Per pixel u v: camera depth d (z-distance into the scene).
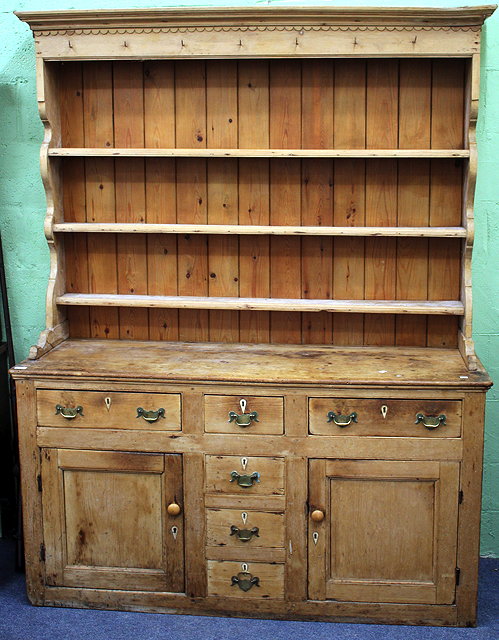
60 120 3.37
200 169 3.36
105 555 3.13
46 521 3.12
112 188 3.42
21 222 3.54
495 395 3.46
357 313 3.39
